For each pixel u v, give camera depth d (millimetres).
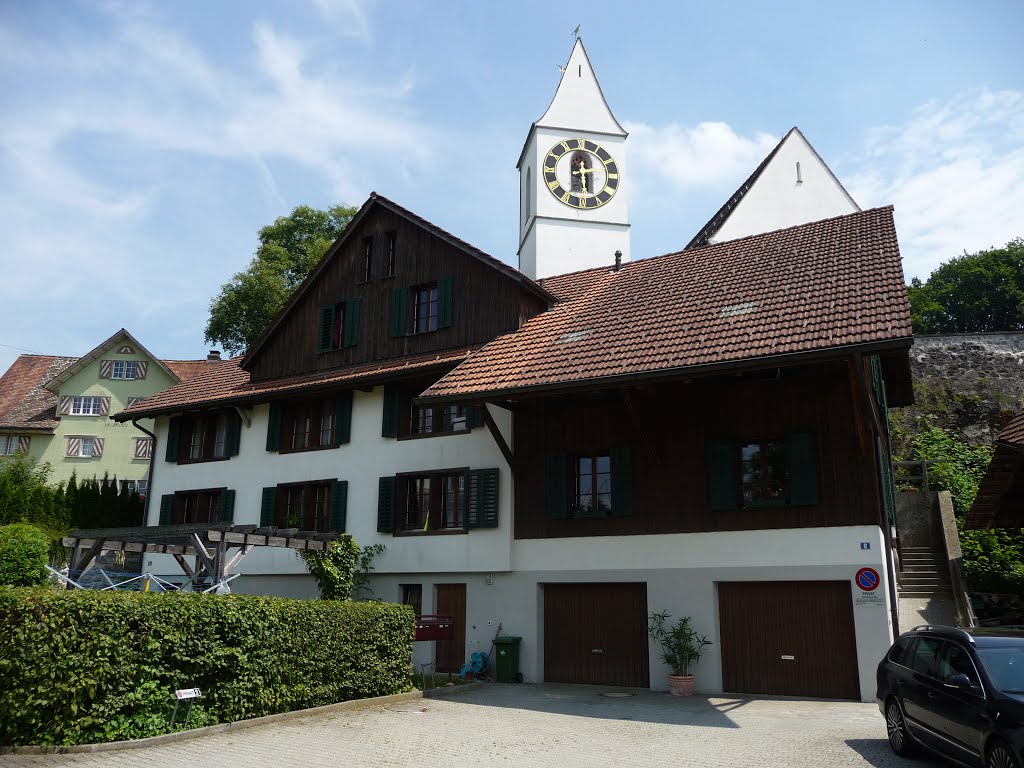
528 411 18422
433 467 19500
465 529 18516
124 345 43125
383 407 20672
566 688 16328
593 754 10078
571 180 36062
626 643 16625
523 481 18141
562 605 17500
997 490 19078
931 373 33688
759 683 15031
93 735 9672
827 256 17422
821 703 13945
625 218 35625
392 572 19469
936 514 23734
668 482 16422
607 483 17422
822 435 15062
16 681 9234
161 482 25000
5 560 21734
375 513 20156
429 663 18047
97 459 41625
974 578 20688
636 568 16422
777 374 15688
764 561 15141
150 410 25156
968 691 8117
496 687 16484
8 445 41219
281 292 39156
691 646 15500
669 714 13086
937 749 8586
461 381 17250
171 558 23578
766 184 28984
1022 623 18203
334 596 18016
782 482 15492
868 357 14805
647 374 14656
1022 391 32156
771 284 16938
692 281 18922
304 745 10344
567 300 20719
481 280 20406
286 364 23875
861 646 14094
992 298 49062
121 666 10023
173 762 9156
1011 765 7188
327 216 42281
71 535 16500
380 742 10656
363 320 22500
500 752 10164
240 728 11234
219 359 38594
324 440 22281
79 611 9664
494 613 18016
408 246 22172
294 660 12523
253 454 23078
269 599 12336
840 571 14445
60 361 46844
